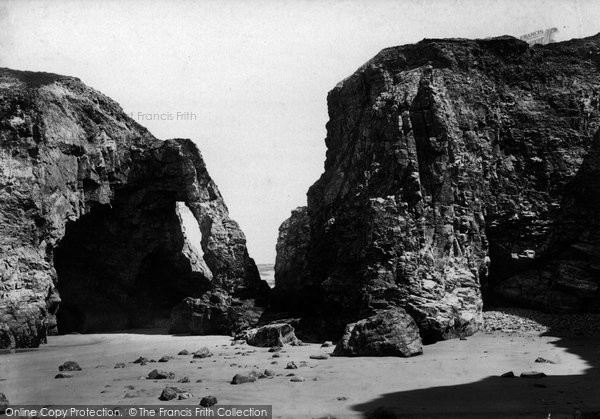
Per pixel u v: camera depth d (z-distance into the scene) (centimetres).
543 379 1842
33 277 3328
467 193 3309
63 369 2305
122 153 4350
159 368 2308
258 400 1620
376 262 3106
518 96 3566
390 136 3425
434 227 3209
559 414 1409
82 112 4162
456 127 3397
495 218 3366
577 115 3447
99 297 4475
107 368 2355
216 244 4216
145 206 4453
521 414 1420
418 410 1481
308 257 3897
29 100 3622
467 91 3512
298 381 1908
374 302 3008
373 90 3769
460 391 1700
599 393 1623
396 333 2497
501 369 2047
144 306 4678
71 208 3897
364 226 3334
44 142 3675
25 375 2180
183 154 4347
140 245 4506
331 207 3812
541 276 3272
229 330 3853
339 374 2036
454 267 3167
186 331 4019
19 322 3130
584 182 3303
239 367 2273
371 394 1688
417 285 2992
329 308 3344
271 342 3038
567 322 2997
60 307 4350
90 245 4409
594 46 3691
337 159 3994
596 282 3136
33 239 3456
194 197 4369
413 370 2086
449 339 2855
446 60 3591
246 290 4091
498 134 3478
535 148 3431
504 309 3278
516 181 3400
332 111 4209
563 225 3291
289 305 3928
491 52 3659
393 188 3306
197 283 4762
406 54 3750
